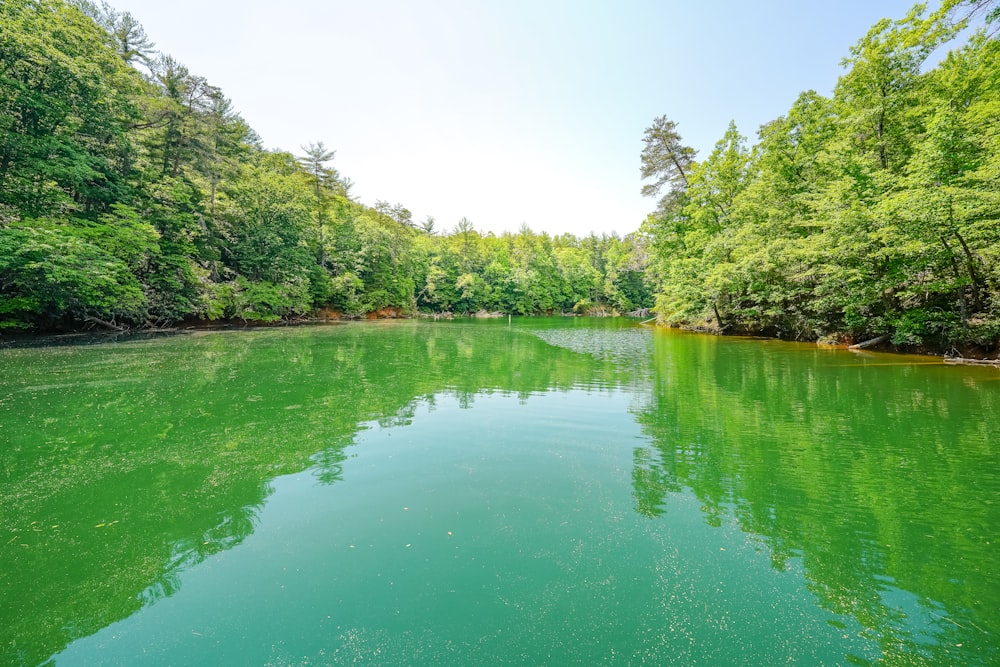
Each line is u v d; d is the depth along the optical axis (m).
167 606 2.73
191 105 25.28
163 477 4.70
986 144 11.60
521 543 3.45
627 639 2.45
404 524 3.73
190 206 24.16
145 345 15.86
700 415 7.26
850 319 15.67
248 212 29.84
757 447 5.73
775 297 19.25
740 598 2.84
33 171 15.77
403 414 7.25
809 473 4.88
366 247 42.59
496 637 2.46
